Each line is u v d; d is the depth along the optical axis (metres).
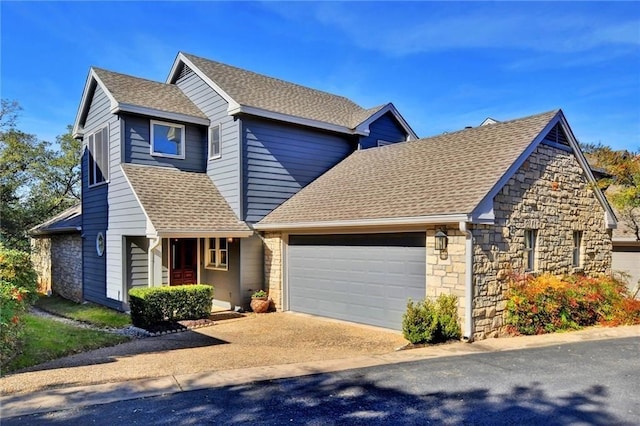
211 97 13.60
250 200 12.65
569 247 11.40
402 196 10.07
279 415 4.67
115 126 12.74
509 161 9.41
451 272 8.61
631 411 4.70
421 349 7.80
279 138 13.47
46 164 27.08
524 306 9.08
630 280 15.34
